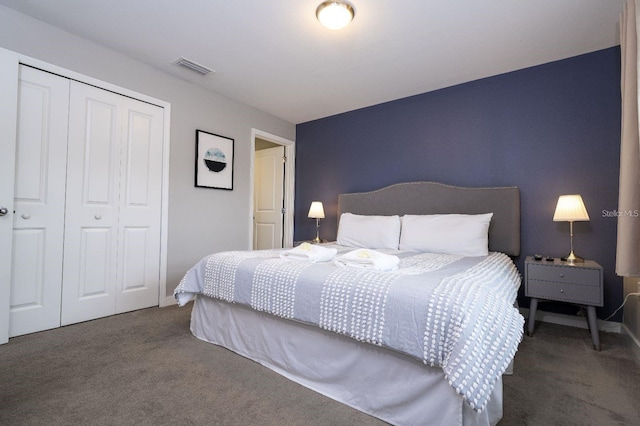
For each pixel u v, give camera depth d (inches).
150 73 108.1
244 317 72.7
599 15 78.3
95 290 95.2
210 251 128.3
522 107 108.0
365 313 49.7
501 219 107.5
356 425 48.4
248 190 145.3
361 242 120.0
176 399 54.3
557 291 84.3
